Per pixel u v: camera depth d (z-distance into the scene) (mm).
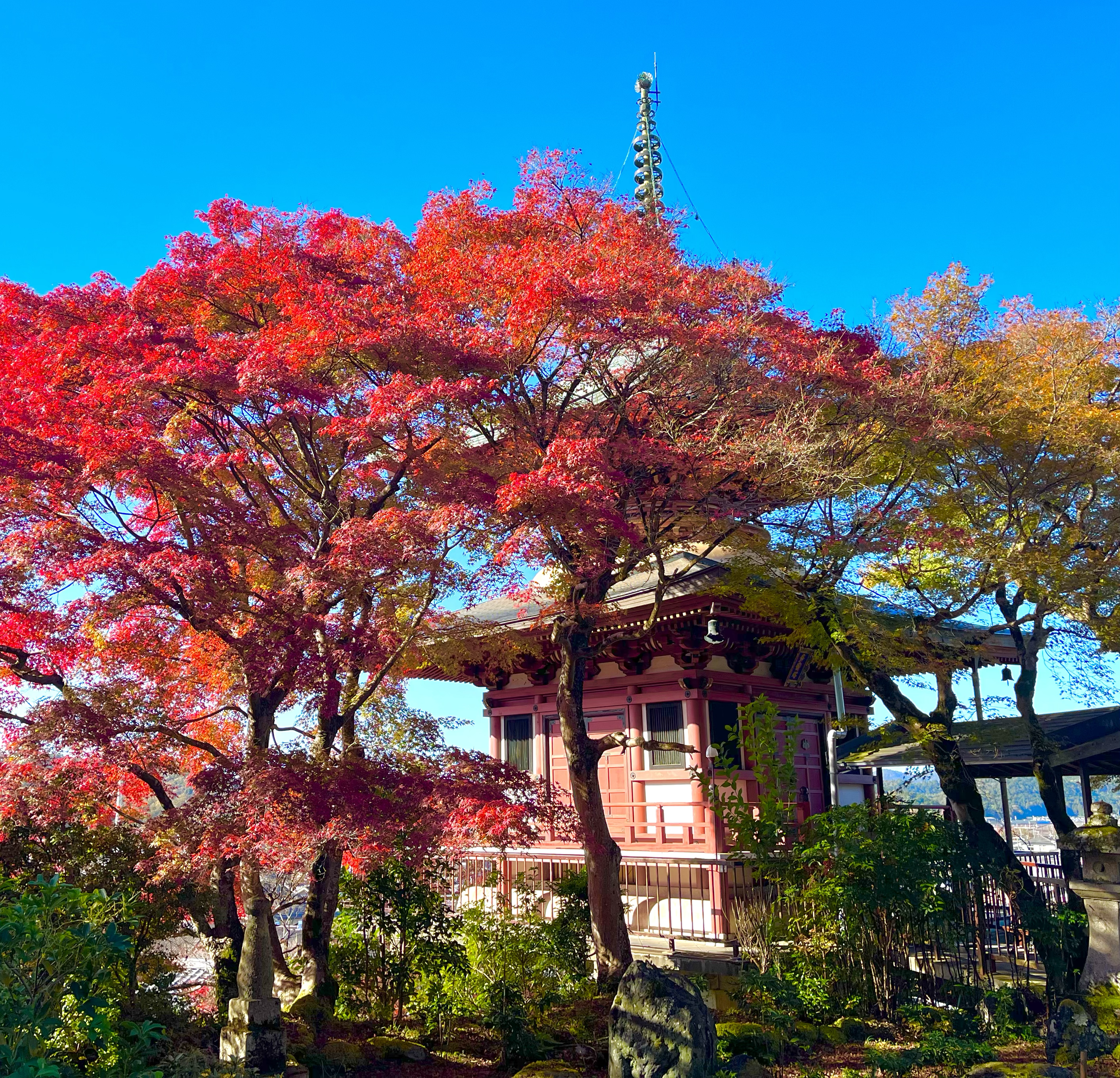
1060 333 15484
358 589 10969
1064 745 16531
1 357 11102
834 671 17922
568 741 14961
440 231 13953
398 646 12102
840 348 14219
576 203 14258
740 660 20375
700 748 19344
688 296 12664
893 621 15688
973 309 16156
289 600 10500
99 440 9805
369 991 13688
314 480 13914
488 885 17328
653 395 13555
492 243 14109
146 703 10594
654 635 19688
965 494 15680
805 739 21969
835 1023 12977
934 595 15469
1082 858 13898
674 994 10609
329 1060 11031
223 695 12938
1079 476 15031
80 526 10320
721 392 13352
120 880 10922
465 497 11125
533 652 15797
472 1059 12023
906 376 14461
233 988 11516
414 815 10500
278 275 12719
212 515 10812
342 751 12805
